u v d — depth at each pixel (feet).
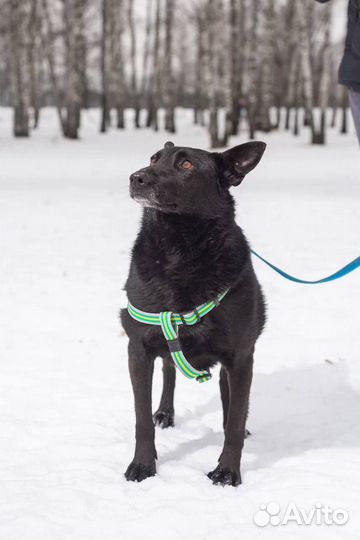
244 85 135.44
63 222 38.96
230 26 112.16
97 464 12.59
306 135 122.42
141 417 12.17
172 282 11.54
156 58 139.54
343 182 56.03
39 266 28.78
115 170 64.39
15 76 106.01
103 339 20.31
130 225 38.24
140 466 12.12
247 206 43.93
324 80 119.96
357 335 20.58
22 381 17.04
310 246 32.30
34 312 22.66
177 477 12.15
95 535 10.21
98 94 203.82
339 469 12.33
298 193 49.42
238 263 11.71
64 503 11.09
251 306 11.86
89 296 24.54
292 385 17.01
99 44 140.05
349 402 15.90
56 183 55.57
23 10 103.45
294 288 25.32
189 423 15.02
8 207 43.83
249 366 12.07
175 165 11.55
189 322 11.57
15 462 12.82
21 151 86.12
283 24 148.77
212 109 86.12
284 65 152.76
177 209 11.43
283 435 14.28
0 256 30.60
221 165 11.97
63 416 14.97
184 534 10.21
